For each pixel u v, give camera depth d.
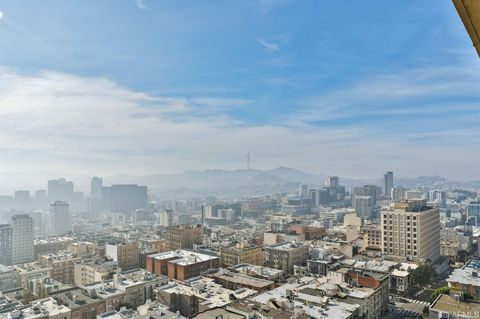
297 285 138.25
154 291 152.88
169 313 117.19
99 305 141.12
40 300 142.50
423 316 134.25
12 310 131.50
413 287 179.00
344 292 126.50
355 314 110.12
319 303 113.12
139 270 192.88
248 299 120.38
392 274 173.00
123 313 126.81
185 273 187.00
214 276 166.88
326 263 186.75
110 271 186.88
